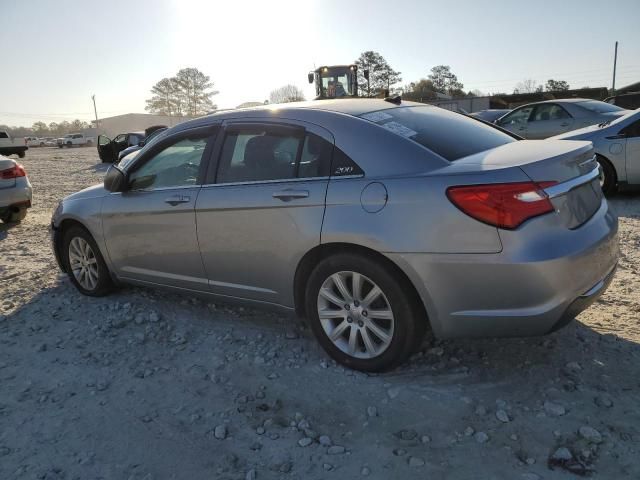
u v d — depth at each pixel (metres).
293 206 3.33
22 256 6.51
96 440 2.82
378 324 3.24
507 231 2.73
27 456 2.71
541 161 2.86
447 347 3.59
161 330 4.14
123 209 4.33
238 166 3.70
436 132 3.44
